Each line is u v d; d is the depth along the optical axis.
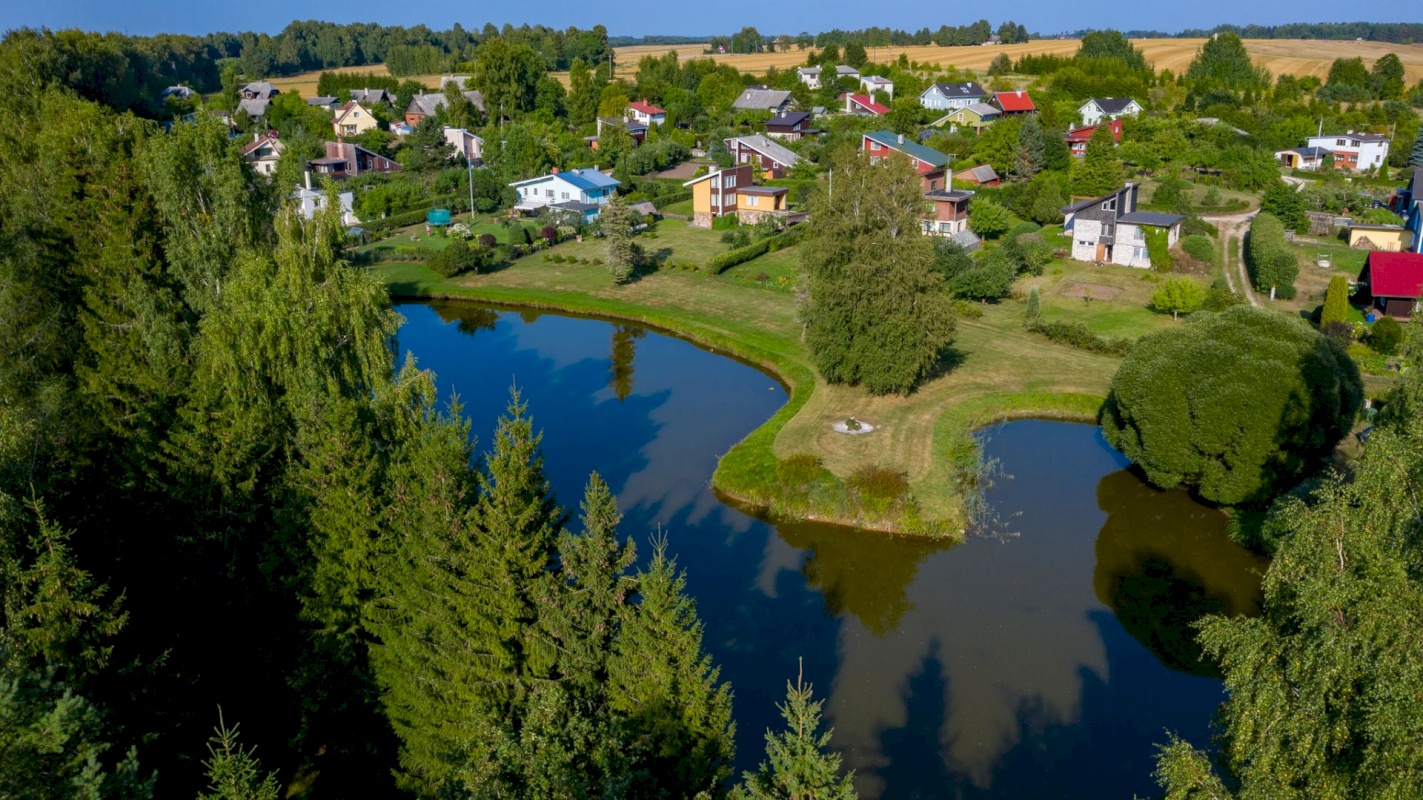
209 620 26.64
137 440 27.95
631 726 18.14
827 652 29.64
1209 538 36.47
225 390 27.88
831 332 47.03
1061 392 48.38
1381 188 101.50
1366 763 12.77
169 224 37.84
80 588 19.86
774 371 54.53
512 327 64.88
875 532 36.84
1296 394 34.34
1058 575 33.91
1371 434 16.09
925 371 48.94
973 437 44.72
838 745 25.66
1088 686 28.00
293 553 24.09
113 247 36.34
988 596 32.62
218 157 37.81
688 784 18.31
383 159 118.56
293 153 42.41
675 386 52.75
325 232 34.12
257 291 31.91
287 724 25.17
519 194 98.75
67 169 37.25
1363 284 61.12
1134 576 33.84
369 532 22.81
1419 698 12.52
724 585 33.34
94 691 19.66
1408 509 14.28
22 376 32.75
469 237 84.81
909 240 45.22
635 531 36.94
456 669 20.36
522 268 77.19
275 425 28.03
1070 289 67.25
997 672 28.61
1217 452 35.75
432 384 31.11
